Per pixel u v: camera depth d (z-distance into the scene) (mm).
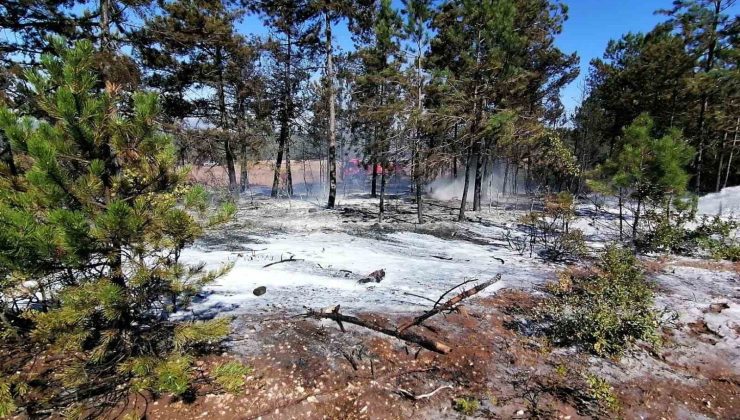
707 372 4836
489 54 12883
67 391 3602
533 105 19875
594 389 4160
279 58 18859
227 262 8344
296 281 7383
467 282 7473
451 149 14938
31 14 8914
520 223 14641
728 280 8102
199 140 13375
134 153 3436
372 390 4188
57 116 3076
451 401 4141
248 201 19031
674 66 14664
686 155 10398
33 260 2930
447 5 14320
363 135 19250
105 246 3193
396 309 6176
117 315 3305
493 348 5191
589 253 10266
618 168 11055
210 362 4348
